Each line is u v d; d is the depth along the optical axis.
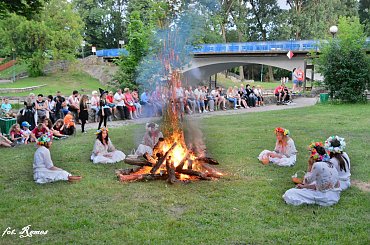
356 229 6.17
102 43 65.62
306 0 62.44
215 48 40.22
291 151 10.27
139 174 8.98
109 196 7.79
